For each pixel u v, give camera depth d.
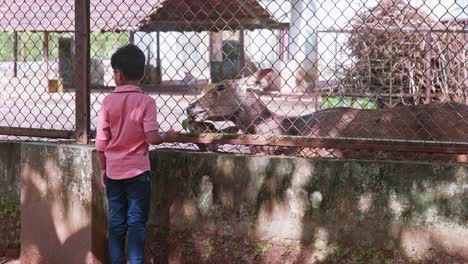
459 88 9.12
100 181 4.88
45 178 5.02
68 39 20.11
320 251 4.57
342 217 4.52
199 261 4.83
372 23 8.92
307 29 13.29
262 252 4.69
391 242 4.44
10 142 5.30
